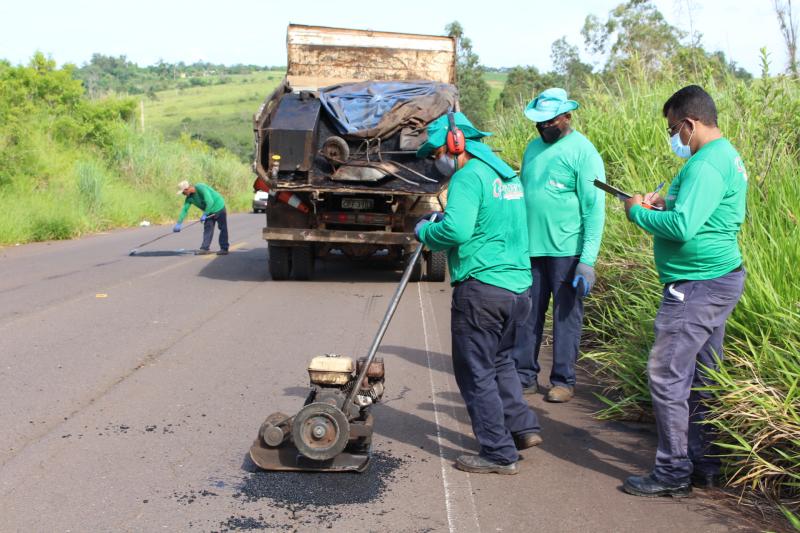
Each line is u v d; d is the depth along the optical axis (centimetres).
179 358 670
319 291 1049
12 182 2106
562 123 558
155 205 2750
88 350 694
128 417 518
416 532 364
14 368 631
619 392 583
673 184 415
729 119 767
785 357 451
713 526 373
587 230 554
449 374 641
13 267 1285
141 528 364
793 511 388
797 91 774
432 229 426
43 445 465
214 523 370
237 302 951
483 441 435
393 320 854
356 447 443
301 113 1086
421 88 1180
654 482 406
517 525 373
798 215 566
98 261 1379
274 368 643
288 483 419
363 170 1059
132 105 3412
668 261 398
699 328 392
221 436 486
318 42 1291
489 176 427
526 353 584
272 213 1103
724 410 420
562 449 477
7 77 2945
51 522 368
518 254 437
